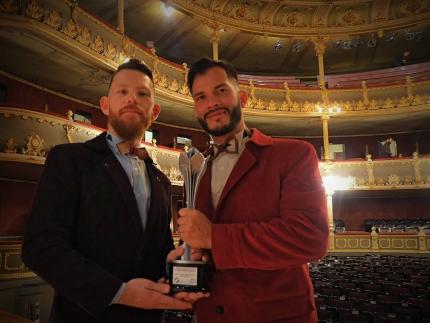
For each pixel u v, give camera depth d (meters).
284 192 1.51
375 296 6.12
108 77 11.33
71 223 1.55
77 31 9.37
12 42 9.02
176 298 1.44
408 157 15.85
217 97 1.72
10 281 7.56
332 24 18.03
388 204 18.67
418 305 5.21
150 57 12.44
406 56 20.20
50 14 8.59
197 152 1.76
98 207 1.62
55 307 1.62
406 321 4.53
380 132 19.38
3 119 7.88
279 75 21.64
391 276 8.57
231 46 18.70
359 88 16.80
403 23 17.44
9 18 7.96
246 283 1.53
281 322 1.48
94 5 14.21
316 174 1.57
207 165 1.82
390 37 18.55
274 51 19.42
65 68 10.64
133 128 1.88
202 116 1.76
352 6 17.44
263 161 1.62
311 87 16.92
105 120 13.98
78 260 1.41
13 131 7.98
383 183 15.91
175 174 13.18
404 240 15.05
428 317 4.83
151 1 14.48
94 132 9.87
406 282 7.56
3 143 7.80
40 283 8.12
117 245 1.64
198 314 1.63
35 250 1.39
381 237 15.40
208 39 17.81
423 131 18.81
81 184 1.64
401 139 19.12
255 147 1.68
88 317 1.56
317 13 17.70
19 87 11.17
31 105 11.49
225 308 1.53
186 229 1.43
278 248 1.37
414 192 17.50
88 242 1.60
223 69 1.76
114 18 15.30
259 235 1.38
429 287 6.64
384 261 11.98
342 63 21.19
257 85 16.53
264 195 1.56
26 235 1.43
